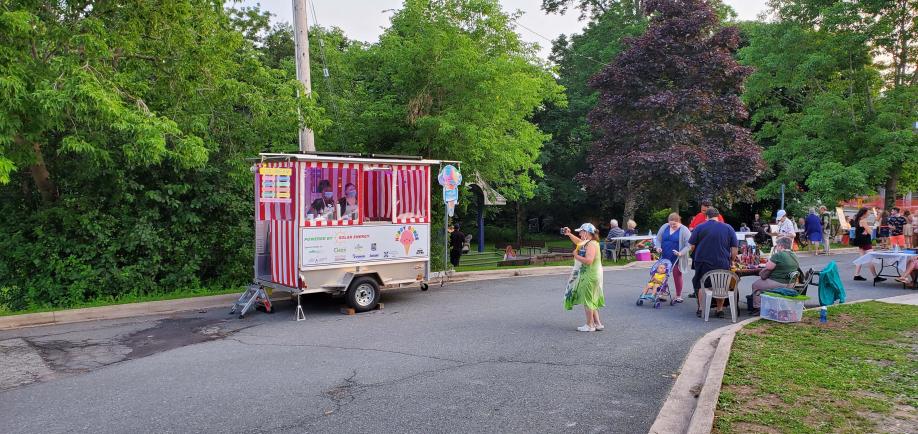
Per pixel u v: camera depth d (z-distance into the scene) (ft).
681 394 18.42
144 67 39.93
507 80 50.26
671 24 71.41
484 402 17.93
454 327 29.01
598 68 104.94
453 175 45.80
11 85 28.12
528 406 17.58
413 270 35.86
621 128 74.02
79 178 37.68
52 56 34.17
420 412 17.06
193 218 40.11
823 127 83.10
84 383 20.34
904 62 82.23
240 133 42.42
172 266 40.42
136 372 21.62
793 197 96.78
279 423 16.28
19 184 39.91
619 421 16.43
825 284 31.53
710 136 73.87
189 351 24.76
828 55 81.41
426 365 22.11
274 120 40.50
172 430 15.85
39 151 36.60
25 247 36.73
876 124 80.07
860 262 45.73
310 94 40.40
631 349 24.52
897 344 23.79
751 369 20.06
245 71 42.86
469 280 47.19
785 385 18.29
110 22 37.42
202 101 40.45
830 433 14.49
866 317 29.53
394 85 52.26
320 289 32.17
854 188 77.46
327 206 32.32
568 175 116.78
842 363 20.90
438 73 47.98
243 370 21.67
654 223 117.29
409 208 35.50
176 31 39.24
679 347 24.86
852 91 86.22
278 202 31.99
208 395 18.79
